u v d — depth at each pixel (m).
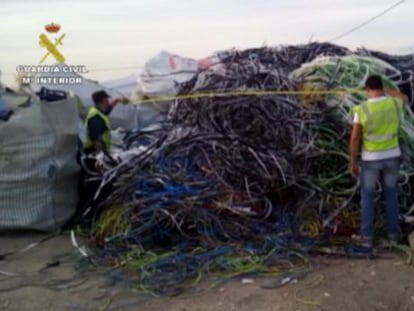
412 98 7.57
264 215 6.32
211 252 5.89
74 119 7.28
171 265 5.69
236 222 6.23
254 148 6.63
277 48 9.21
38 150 6.96
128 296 5.17
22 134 6.93
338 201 6.48
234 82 7.46
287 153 6.62
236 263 5.66
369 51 8.96
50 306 5.04
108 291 5.29
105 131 7.65
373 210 6.04
